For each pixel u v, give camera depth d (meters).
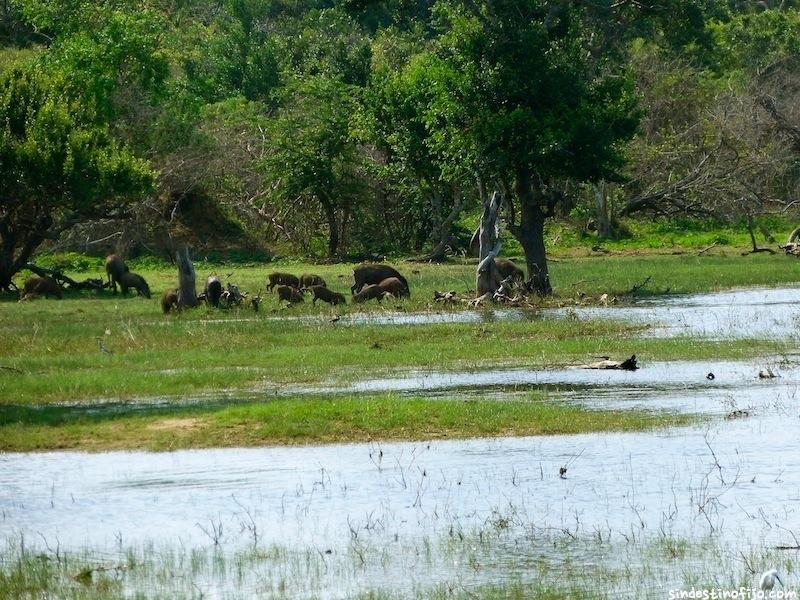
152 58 162.75
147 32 166.38
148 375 67.38
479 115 111.88
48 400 61.97
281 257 176.38
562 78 111.88
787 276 132.38
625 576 35.75
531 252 116.12
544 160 111.25
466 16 118.06
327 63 199.88
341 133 171.12
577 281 128.38
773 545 38.38
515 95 111.62
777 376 67.00
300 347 78.19
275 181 178.75
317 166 171.50
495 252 110.50
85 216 126.38
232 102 198.88
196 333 83.81
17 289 125.81
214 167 172.25
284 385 65.56
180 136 162.25
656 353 75.12
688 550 38.12
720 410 57.72
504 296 107.06
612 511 42.19
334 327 88.06
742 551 37.94
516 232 116.31
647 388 63.62
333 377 67.88
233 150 180.38
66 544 39.31
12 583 35.50
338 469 47.94
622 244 190.12
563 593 34.31
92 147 121.94
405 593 34.47
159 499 44.28
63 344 79.88
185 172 164.00
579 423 54.28
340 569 36.66
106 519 41.97
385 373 69.25
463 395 61.53
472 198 168.50
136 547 38.94
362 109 159.88
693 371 69.12
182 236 175.50
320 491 45.00
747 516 41.47
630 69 124.06
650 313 97.69
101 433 53.78
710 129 196.25
